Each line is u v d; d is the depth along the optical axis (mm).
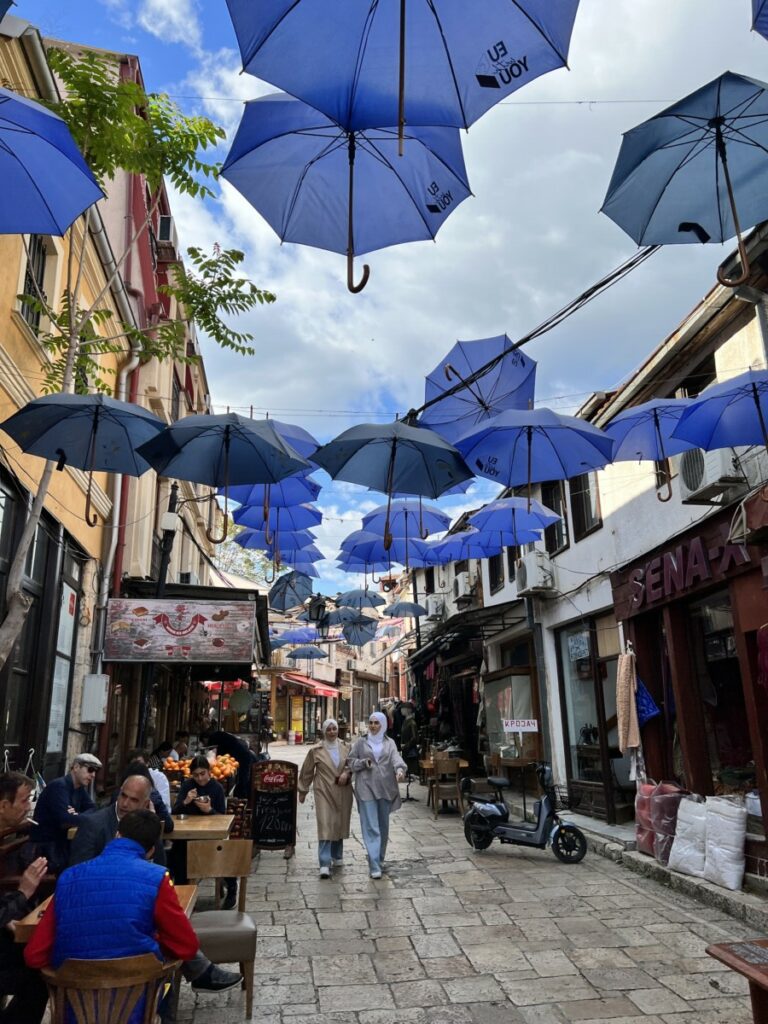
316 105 2844
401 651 40781
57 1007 3014
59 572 8703
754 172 3982
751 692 7465
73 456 5984
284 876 8508
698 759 8875
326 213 4016
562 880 8227
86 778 5938
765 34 2975
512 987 5117
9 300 7023
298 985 5164
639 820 8969
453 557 14570
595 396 11492
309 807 16141
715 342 8891
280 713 44312
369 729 8961
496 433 6715
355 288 3234
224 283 6711
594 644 12594
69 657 9602
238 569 30109
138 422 5719
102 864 3258
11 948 3609
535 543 15117
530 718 15133
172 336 6758
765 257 7195
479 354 8094
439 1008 4777
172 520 11438
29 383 7570
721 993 4957
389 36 2758
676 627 9312
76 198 3660
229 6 2662
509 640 17359
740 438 6621
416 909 7062
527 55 2811
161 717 16750
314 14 2693
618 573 10805
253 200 4066
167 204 15812
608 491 11867
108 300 10828
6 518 7160
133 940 3094
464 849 10172
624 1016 4633
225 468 5910
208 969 4402
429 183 3873
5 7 2639
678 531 9750
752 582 7492
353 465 6770
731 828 7227
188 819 6875
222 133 6027
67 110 5648
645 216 4262
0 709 6930
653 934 6227
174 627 10227
